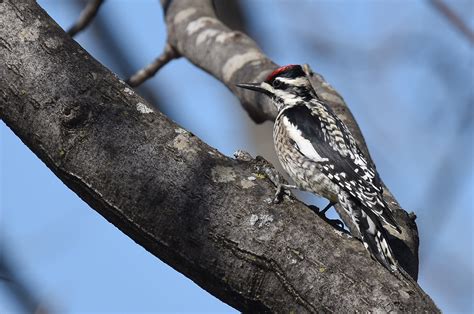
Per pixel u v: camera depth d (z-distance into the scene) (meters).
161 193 6.60
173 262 6.71
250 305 6.59
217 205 6.59
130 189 6.62
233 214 6.58
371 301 6.28
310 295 6.39
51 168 6.86
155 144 6.73
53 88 6.75
